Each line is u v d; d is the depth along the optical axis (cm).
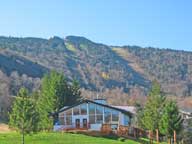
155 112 11006
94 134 10606
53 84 12338
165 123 9806
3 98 15975
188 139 11556
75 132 10831
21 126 8838
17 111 8900
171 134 9850
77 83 13362
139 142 10056
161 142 10631
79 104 11819
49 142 8994
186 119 12488
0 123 13650
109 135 10556
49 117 11988
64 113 11844
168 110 9856
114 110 11806
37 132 9494
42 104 12075
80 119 11788
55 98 12162
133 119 13000
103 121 11756
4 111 15088
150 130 10519
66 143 8919
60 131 11131
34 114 9000
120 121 11750
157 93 11256
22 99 8938
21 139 9319
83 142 9106
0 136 9750
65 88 12506
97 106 11812
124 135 10619
